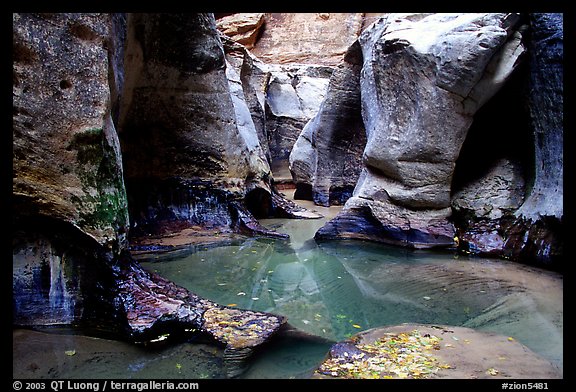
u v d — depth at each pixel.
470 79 7.68
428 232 8.47
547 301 5.20
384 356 3.65
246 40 28.02
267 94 21.81
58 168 4.16
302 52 27.89
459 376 3.25
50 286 4.20
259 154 12.83
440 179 8.51
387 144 8.97
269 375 3.38
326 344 4.07
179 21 8.65
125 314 4.04
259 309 5.09
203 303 4.70
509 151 8.48
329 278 6.58
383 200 9.11
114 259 4.42
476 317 4.80
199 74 9.58
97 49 4.52
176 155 9.60
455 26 7.95
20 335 3.90
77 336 3.99
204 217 9.90
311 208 14.54
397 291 5.84
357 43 12.89
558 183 6.72
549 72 6.96
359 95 14.28
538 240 6.91
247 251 8.34
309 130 16.69
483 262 7.32
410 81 8.53
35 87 4.06
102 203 4.43
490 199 8.21
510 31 7.48
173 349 3.80
